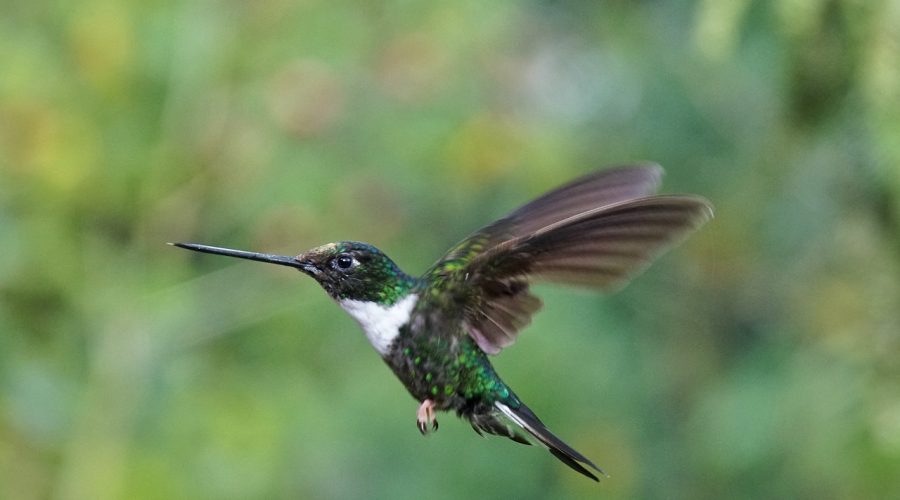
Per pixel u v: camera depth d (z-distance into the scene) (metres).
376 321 5.38
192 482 9.45
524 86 10.88
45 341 9.84
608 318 11.34
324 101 9.77
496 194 10.50
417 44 9.94
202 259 10.34
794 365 9.73
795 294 10.80
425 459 10.41
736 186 11.55
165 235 10.20
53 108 9.56
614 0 12.01
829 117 5.99
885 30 5.79
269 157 9.97
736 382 10.62
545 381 10.48
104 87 9.78
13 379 9.59
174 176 10.07
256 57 10.20
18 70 9.59
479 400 5.38
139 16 9.93
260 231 9.85
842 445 7.47
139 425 9.76
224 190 10.09
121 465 9.46
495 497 10.60
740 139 11.52
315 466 10.00
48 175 9.52
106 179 9.88
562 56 12.05
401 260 10.09
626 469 10.80
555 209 5.66
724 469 10.42
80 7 9.77
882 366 7.36
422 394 5.41
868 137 6.34
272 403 9.84
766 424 10.06
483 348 5.41
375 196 9.86
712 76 11.36
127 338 9.93
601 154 11.59
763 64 9.51
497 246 5.21
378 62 9.97
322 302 10.23
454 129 9.90
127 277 10.05
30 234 9.62
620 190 5.58
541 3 12.02
